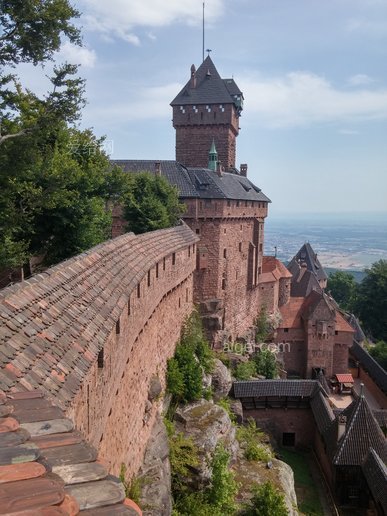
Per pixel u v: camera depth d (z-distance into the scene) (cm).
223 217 4703
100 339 1095
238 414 4284
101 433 1208
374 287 9306
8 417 536
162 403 2728
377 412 4672
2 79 2466
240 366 4841
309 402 4638
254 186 6106
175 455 2470
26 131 2430
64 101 2441
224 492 2459
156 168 4762
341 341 6350
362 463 3559
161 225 3722
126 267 1823
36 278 1078
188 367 3155
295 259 10300
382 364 6981
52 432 516
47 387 757
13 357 750
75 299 1168
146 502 1856
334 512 3509
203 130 6244
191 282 4028
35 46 2364
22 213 2475
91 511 384
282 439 4672
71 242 2841
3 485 374
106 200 3709
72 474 433
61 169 2597
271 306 6394
